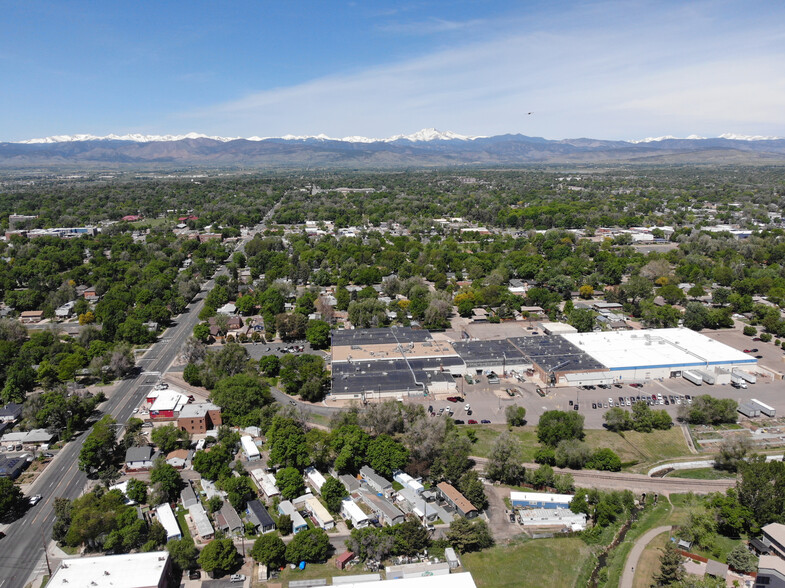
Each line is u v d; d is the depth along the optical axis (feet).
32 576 382.01
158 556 381.40
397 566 384.68
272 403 625.41
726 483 495.00
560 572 388.57
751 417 622.13
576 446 520.83
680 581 366.02
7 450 549.13
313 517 445.78
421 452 510.58
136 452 521.65
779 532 393.70
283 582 374.84
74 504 428.15
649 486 492.13
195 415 580.30
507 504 466.70
